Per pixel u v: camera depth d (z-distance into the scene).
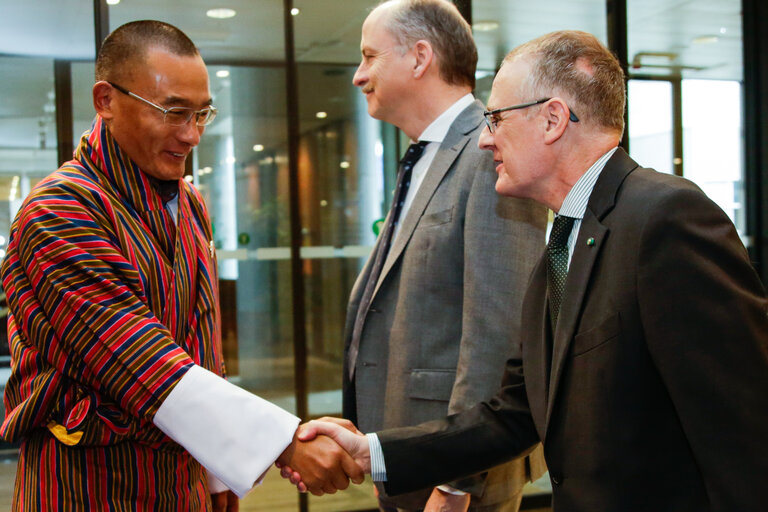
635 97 4.34
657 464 1.07
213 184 3.97
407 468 1.44
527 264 1.57
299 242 4.06
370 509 3.90
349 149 4.09
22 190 3.70
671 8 4.34
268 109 4.00
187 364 1.32
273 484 4.12
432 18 1.72
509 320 1.53
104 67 1.36
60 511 1.27
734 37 4.42
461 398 1.52
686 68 4.38
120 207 1.35
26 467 1.34
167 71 1.33
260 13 3.96
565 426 1.16
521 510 4.01
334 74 4.06
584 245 1.16
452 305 1.64
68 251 1.27
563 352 1.15
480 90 4.07
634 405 1.08
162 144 1.36
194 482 1.45
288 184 4.04
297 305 4.06
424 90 1.74
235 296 4.01
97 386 1.30
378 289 1.74
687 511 1.06
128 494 1.31
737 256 1.02
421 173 1.81
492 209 1.58
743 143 4.47
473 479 1.59
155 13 3.80
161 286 1.38
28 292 1.31
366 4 4.06
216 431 1.32
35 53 3.67
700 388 0.98
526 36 4.12
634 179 1.16
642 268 1.05
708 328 0.99
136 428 1.31
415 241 1.67
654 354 1.03
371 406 1.74
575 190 1.23
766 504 0.94
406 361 1.64
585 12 4.22
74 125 3.72
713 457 0.97
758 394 0.97
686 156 4.42
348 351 1.89
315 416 4.10
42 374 1.30
